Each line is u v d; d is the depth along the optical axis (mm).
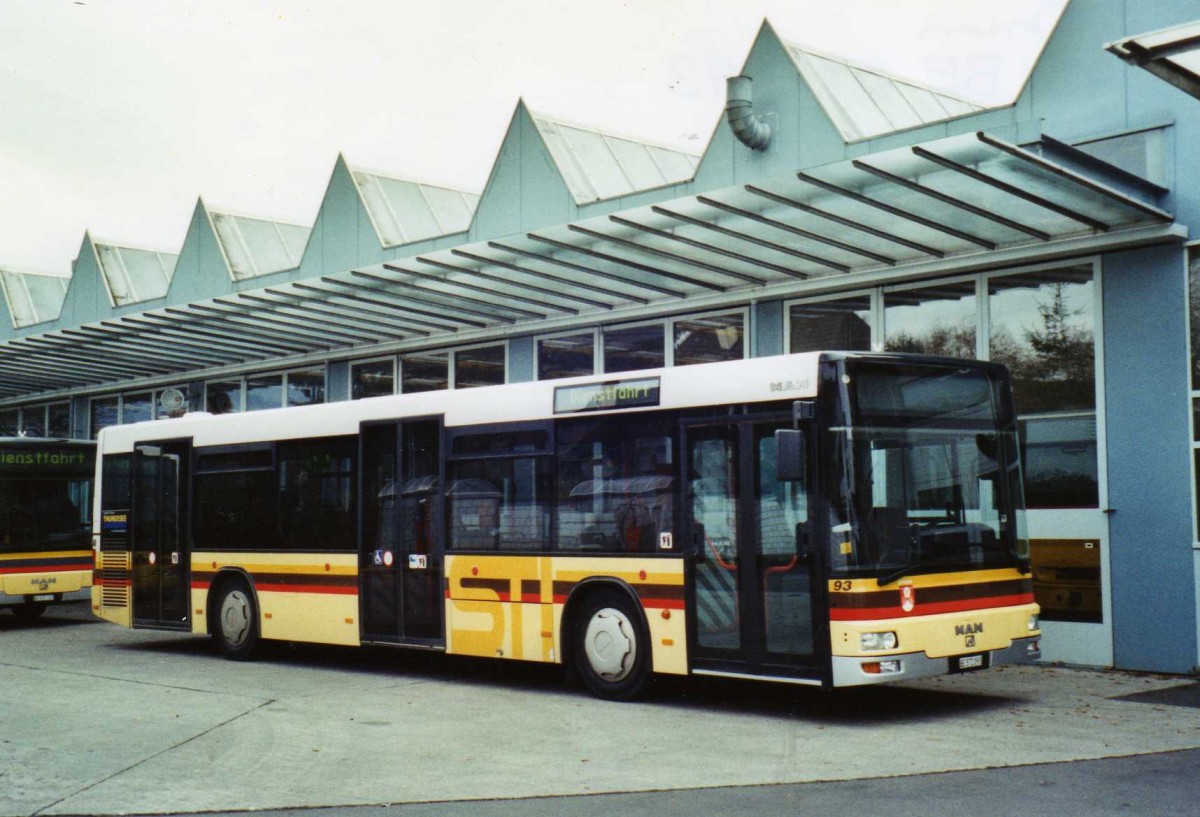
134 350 23203
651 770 8180
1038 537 12844
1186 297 12008
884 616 9383
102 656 15281
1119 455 12336
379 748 9023
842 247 13352
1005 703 10562
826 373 9742
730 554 10258
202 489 15305
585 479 11422
